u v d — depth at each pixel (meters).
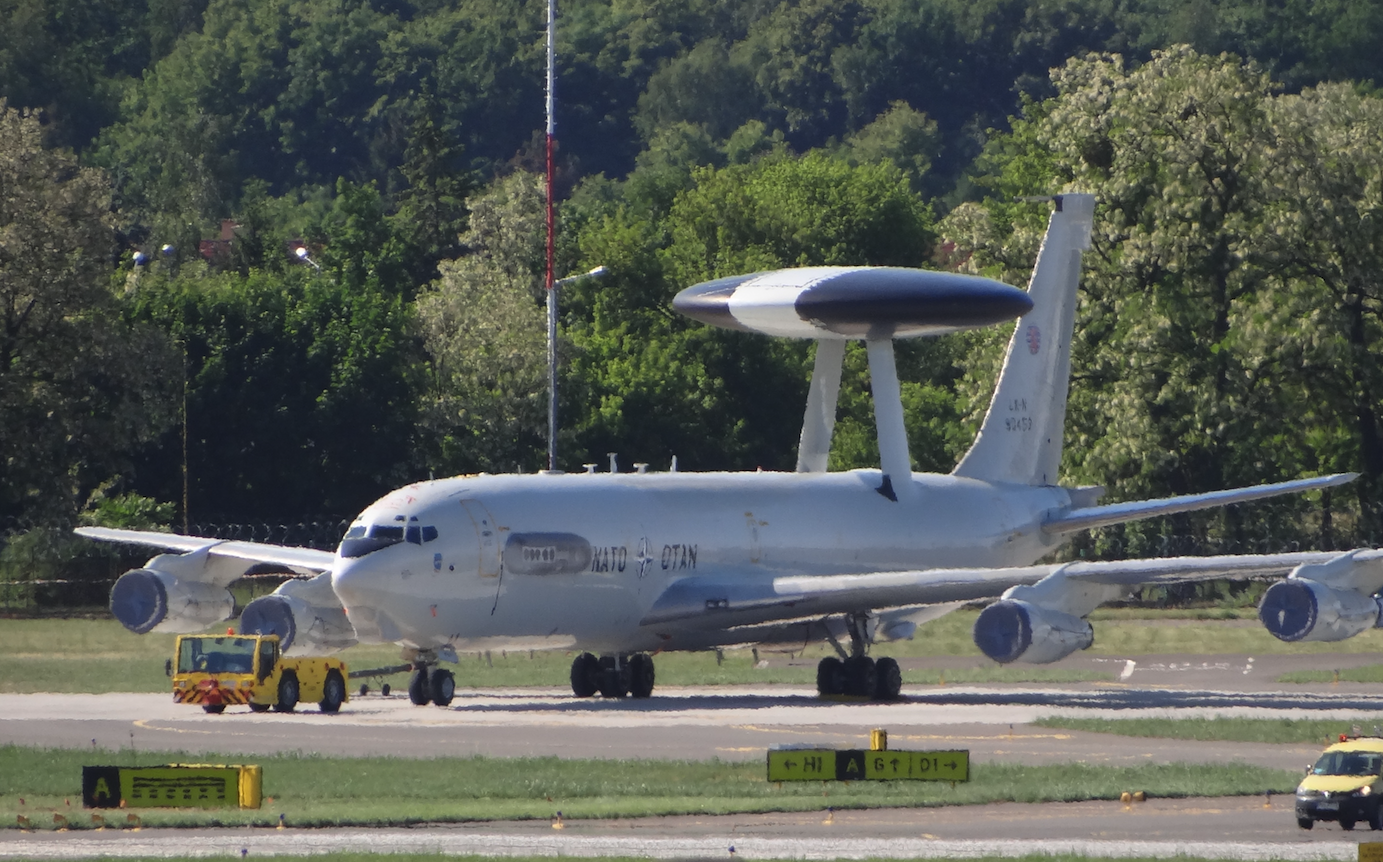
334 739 148.25
